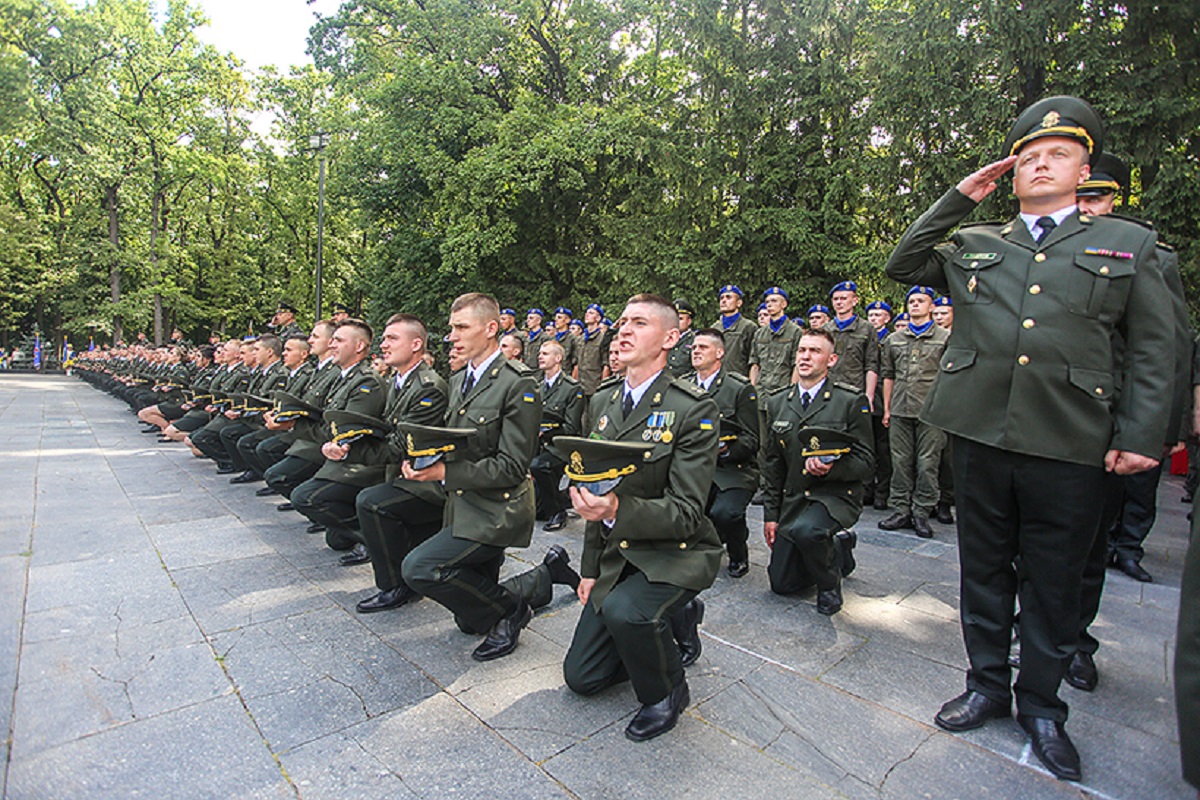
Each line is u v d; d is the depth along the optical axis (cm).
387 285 1981
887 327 741
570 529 557
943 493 596
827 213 1238
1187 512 632
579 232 1761
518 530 319
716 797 212
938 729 253
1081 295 228
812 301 1295
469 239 1541
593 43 1675
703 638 335
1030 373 233
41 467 766
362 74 1889
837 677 294
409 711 262
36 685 276
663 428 260
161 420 897
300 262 3086
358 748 237
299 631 334
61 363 3541
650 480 260
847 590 407
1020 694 246
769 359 710
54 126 2619
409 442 307
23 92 2080
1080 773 224
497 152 1520
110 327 3075
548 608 373
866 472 386
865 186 1232
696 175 1377
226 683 281
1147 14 852
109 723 249
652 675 243
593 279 1652
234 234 3247
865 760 233
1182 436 438
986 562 255
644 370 274
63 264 2983
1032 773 227
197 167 2883
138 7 2961
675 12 1336
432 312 1845
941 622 357
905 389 564
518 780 220
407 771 224
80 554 447
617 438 271
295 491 434
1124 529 443
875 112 1082
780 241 1305
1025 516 241
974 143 1011
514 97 1830
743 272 1322
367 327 494
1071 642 237
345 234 2997
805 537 358
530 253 1748
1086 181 263
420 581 292
